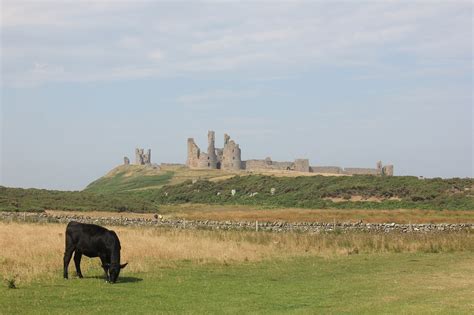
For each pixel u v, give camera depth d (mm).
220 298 20188
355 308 18750
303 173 148625
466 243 39750
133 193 143500
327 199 96000
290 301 19938
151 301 19250
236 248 35000
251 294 21109
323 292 21844
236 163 180875
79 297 19453
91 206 84688
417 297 20953
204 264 28922
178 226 53469
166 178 178000
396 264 31047
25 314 16797
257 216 67812
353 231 48969
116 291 20781
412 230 49438
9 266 24875
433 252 37156
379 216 67000
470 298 20781
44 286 21156
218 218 65438
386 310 18438
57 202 83562
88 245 22625
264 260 31484
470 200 84000
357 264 30875
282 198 103062
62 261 26594
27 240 32594
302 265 30062
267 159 181000
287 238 41625
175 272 26000
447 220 61219
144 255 30016
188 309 18172
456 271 28266
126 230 45000
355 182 103250
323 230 49750
